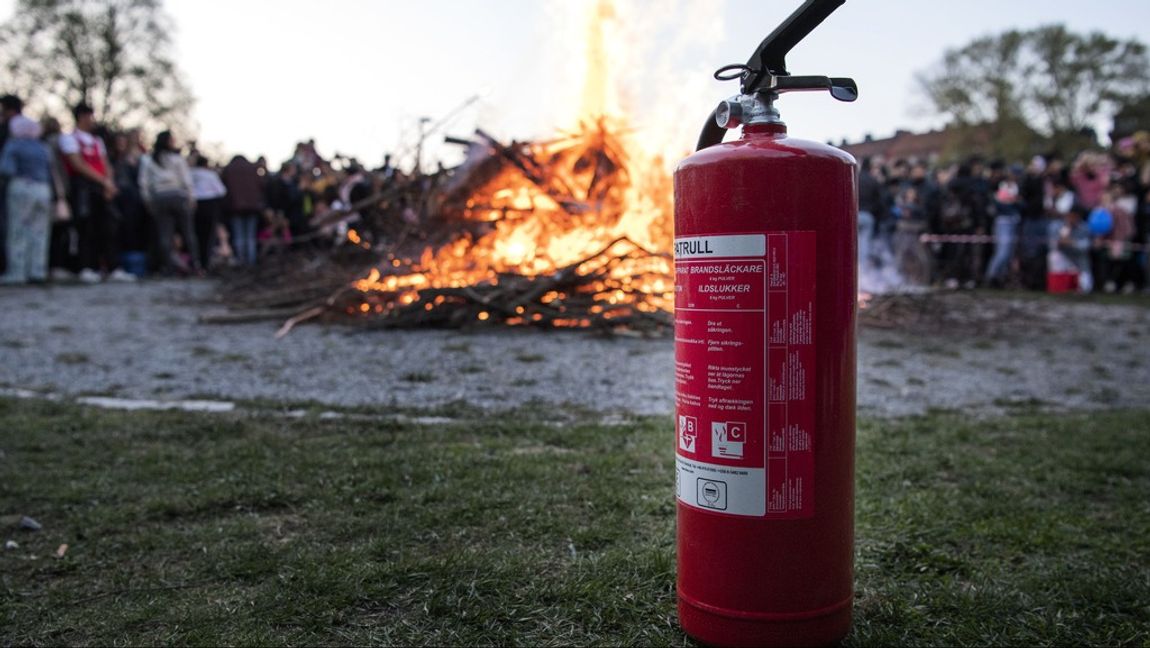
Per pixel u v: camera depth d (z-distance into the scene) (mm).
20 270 11188
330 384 5566
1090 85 38594
